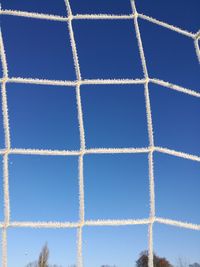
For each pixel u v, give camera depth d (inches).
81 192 16.1
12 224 14.5
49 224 14.8
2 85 17.6
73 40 19.9
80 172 16.8
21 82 18.0
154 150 17.3
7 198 15.0
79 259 14.7
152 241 15.2
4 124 16.7
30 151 16.6
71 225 15.1
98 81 19.2
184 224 15.7
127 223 15.3
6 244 14.1
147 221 15.4
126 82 19.0
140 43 20.2
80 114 18.1
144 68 19.4
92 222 15.2
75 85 18.9
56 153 16.9
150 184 16.5
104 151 17.2
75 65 19.3
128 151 17.1
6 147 16.3
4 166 15.8
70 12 20.4
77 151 17.1
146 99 18.6
